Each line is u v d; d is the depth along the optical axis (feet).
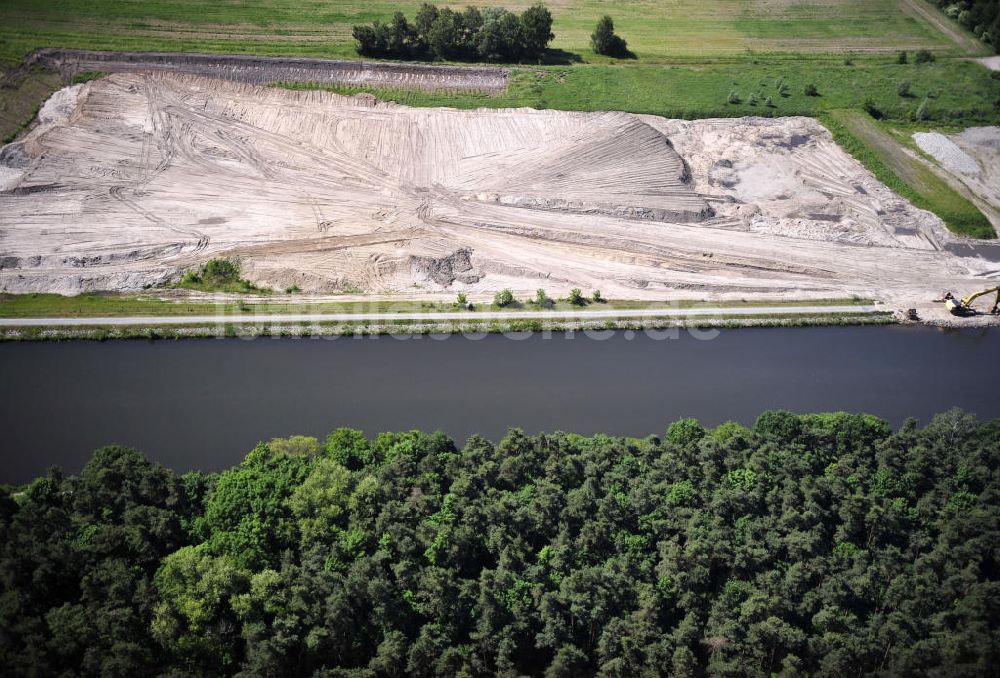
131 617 347.56
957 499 425.69
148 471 407.85
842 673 353.72
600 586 369.30
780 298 620.49
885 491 427.33
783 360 568.00
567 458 431.02
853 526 408.26
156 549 380.58
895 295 631.15
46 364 533.55
